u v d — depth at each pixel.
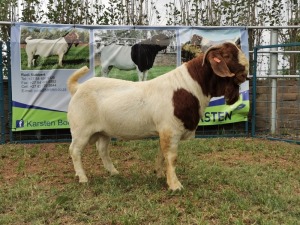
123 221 1.14
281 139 2.40
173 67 2.46
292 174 1.66
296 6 3.49
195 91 1.39
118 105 1.44
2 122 2.30
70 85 1.58
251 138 2.48
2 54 2.33
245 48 2.53
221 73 1.31
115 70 2.41
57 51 2.33
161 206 1.26
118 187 1.47
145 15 3.19
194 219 1.16
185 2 3.32
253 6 3.38
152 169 1.75
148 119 1.43
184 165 1.81
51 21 2.92
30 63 2.30
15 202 1.34
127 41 2.41
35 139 2.37
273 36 2.56
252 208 1.25
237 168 1.74
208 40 2.48
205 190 1.41
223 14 3.28
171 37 2.45
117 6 3.13
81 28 2.36
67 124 2.37
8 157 2.02
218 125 2.55
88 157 2.01
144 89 1.45
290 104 2.60
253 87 2.52
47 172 1.73
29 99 2.31
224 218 1.16
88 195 1.39
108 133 1.51
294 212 1.23
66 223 1.16
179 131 1.40
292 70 2.73
